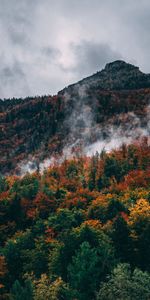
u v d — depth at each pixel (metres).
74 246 99.88
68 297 83.94
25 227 154.12
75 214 134.12
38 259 108.12
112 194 167.62
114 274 82.12
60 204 162.62
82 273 87.75
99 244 98.25
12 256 112.38
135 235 106.62
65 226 126.06
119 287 74.19
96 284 88.00
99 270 89.50
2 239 142.75
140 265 99.50
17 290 83.06
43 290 82.44
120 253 100.69
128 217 120.25
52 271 98.75
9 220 155.88
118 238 102.12
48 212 160.12
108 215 131.00
